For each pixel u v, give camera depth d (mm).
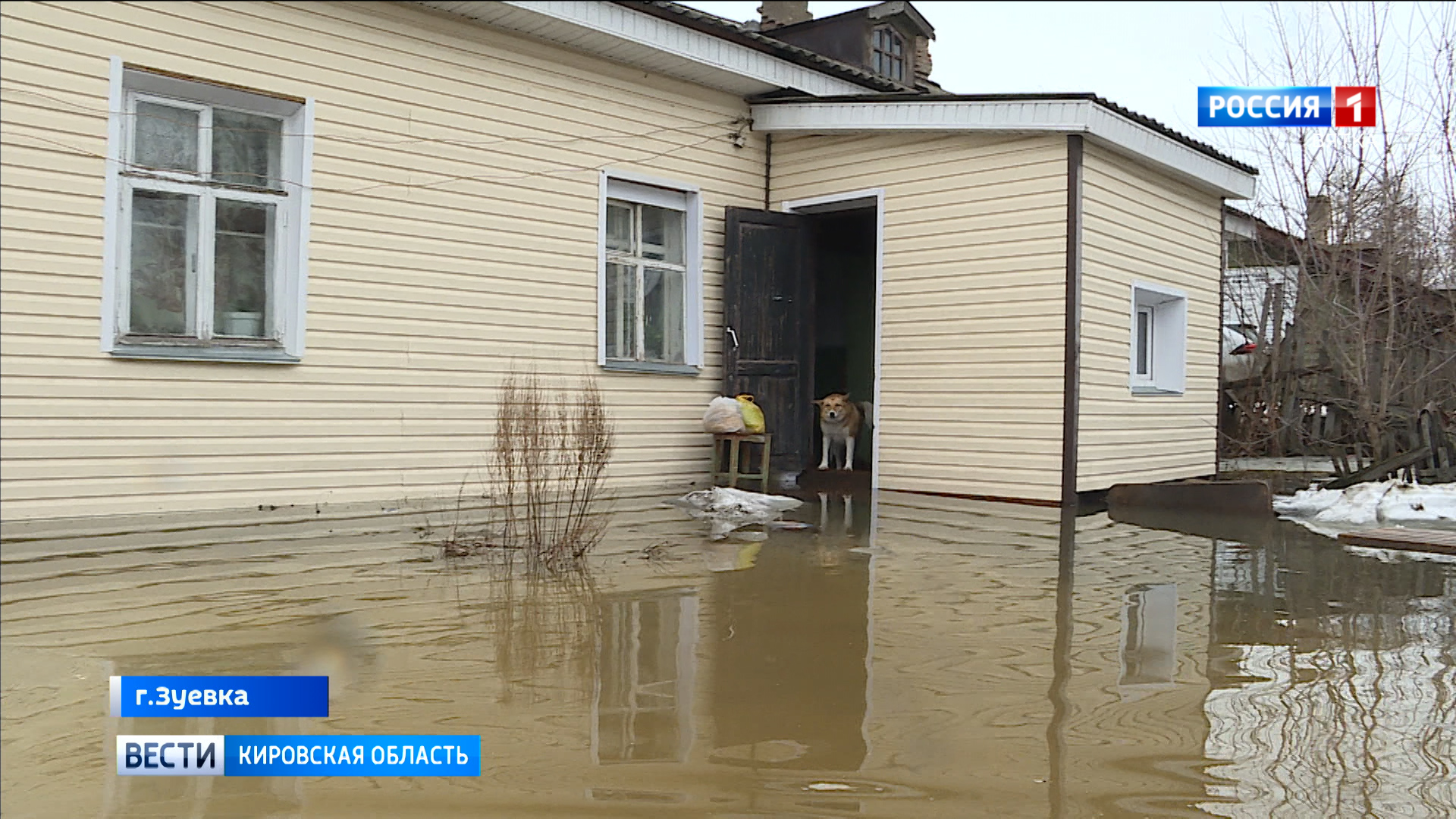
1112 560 6086
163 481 6375
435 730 3289
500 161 8039
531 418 7109
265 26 6816
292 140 7008
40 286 5934
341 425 7164
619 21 8258
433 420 7633
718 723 3340
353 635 4246
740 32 9117
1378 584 5484
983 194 8812
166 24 6410
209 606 4617
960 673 3867
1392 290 10531
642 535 6656
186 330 6582
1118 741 3207
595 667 3887
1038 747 3162
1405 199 11336
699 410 9555
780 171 10156
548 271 8336
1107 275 8789
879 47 14844
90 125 6125
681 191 9508
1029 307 8523
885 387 9391
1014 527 7270
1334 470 11312
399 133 7465
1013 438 8594
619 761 3049
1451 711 3479
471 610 4633
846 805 2768
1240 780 2926
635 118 9000
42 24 5953
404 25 7492
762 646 4176
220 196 6715
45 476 5945
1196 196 10367
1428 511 7980
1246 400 12555
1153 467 9609
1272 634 4453
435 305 7648
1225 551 6484
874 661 3996
